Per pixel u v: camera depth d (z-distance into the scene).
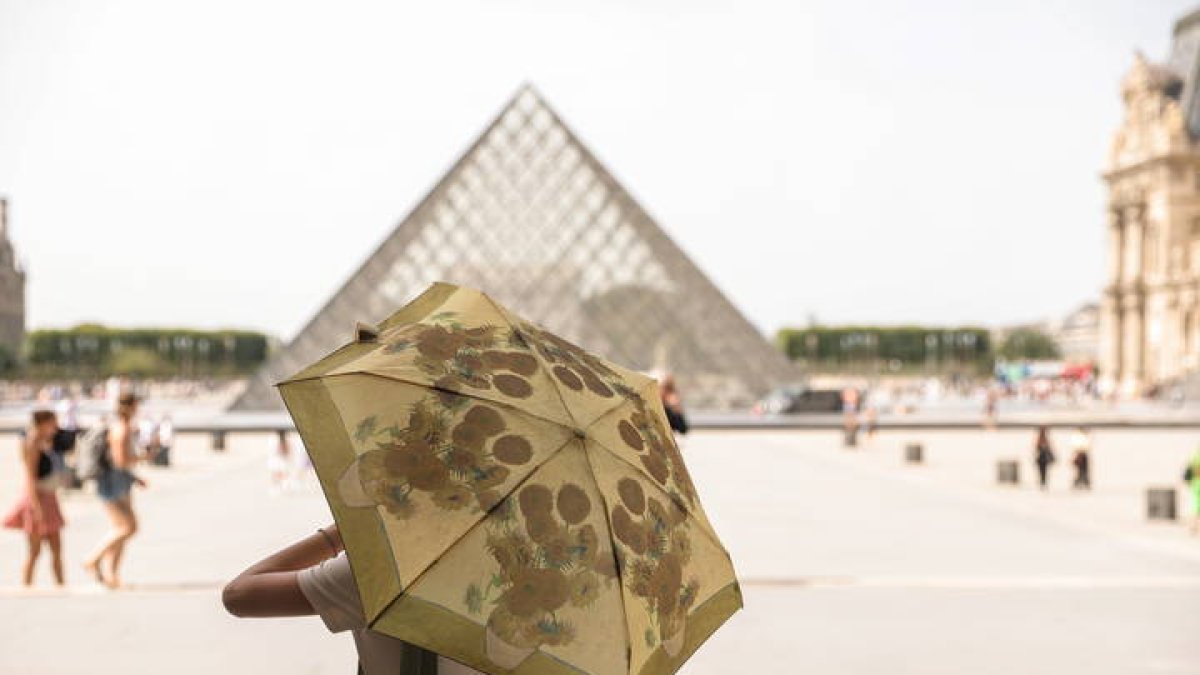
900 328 185.25
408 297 74.44
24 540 17.81
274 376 70.12
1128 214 130.38
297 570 2.79
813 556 16.12
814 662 9.57
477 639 2.45
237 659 9.66
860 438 49.72
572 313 75.19
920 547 17.09
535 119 79.12
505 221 77.06
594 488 2.70
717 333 74.69
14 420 65.12
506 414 2.75
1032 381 131.25
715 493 25.83
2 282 153.00
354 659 9.70
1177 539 18.23
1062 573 14.57
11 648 9.93
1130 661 9.59
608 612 2.56
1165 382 110.56
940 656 9.77
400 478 2.62
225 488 26.95
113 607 11.84
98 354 180.12
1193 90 132.50
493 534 2.55
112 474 12.98
